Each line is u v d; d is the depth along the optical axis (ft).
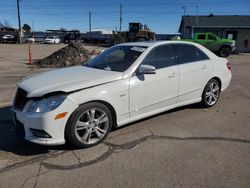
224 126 17.04
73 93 13.16
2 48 101.40
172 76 17.28
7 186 10.67
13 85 28.84
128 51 17.07
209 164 12.30
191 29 124.16
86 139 13.69
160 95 16.79
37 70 42.34
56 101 12.74
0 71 39.96
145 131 16.01
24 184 10.80
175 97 17.87
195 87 19.15
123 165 12.21
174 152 13.43
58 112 12.62
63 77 14.62
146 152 13.43
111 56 17.40
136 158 12.84
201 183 10.89
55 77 14.70
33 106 12.80
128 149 13.74
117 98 14.55
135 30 111.65
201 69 19.33
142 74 15.72
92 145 13.96
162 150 13.65
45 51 90.84
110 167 12.05
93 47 127.95
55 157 12.91
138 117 15.93
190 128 16.60
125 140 14.78
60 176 11.35
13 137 15.14
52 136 12.71
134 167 12.05
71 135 13.15
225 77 21.53
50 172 11.64
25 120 12.85
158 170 11.80
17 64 49.57
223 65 21.35
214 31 121.49
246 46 117.80
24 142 14.47
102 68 16.34
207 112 19.72
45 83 13.79
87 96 13.41
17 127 14.07
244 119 18.43
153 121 17.61
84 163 12.39
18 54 74.54
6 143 14.38
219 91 21.35
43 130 12.60
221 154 13.24
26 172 11.62
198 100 19.77
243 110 20.49
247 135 15.66
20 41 153.99
